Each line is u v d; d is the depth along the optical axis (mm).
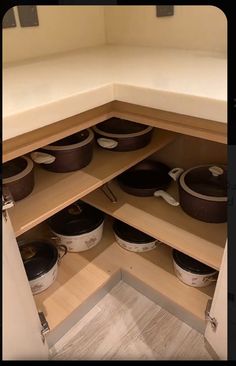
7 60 1002
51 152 880
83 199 1131
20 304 709
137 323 1047
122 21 1229
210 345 924
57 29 1121
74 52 1164
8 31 977
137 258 1168
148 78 734
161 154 1295
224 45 996
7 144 610
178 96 615
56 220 1163
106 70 842
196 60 936
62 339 1004
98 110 775
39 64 963
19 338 734
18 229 712
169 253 1183
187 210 1006
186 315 1015
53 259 1033
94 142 1055
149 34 1179
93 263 1145
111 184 1200
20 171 808
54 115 611
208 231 954
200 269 996
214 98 570
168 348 966
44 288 1029
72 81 734
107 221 1349
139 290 1154
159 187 1119
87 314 1081
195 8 1010
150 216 1036
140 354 952
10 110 546
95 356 951
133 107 774
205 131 667
